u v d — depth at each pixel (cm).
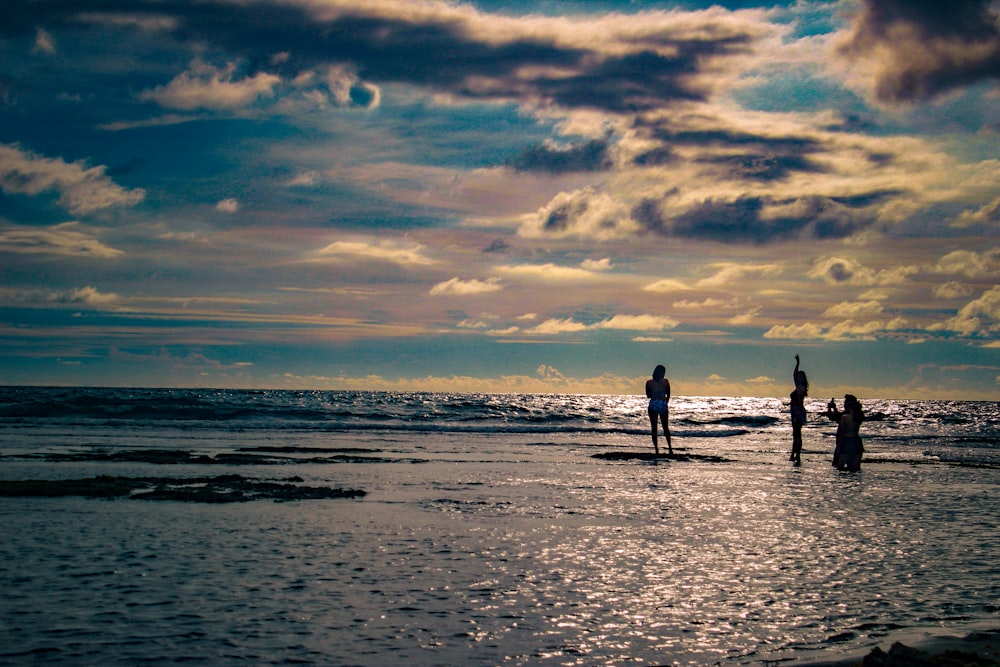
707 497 1623
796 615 769
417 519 1284
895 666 585
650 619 747
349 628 701
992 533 1246
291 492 1578
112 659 613
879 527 1287
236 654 630
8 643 647
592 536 1155
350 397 11000
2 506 1360
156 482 1702
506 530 1192
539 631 704
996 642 685
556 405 9812
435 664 616
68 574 882
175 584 843
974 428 5647
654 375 2695
